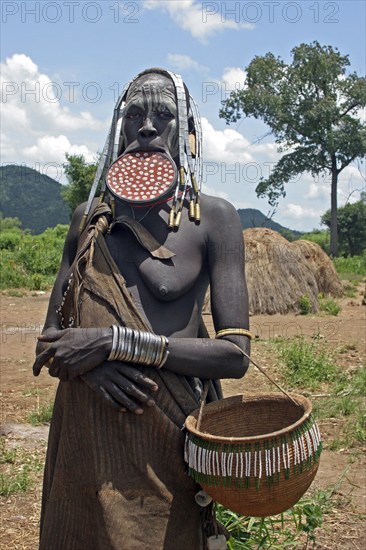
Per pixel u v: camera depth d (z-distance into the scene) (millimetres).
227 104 44062
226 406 2701
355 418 6910
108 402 2469
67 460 2641
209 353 2545
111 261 2635
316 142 45531
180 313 2684
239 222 2820
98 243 2668
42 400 7496
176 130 2838
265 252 15281
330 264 18375
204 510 2648
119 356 2451
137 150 2803
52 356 2518
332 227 48625
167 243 2713
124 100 2936
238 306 2658
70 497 2631
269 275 15078
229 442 2320
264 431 2732
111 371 2473
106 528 2461
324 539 4242
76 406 2617
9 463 5582
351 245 64500
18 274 21000
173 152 2871
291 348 9664
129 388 2463
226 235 2756
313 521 3979
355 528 4414
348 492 5066
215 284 2709
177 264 2676
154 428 2523
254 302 14836
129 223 2689
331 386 8273
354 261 35375
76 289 2652
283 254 15289
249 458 2305
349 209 63500
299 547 4121
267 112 43875
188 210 2789
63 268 3053
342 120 44594
